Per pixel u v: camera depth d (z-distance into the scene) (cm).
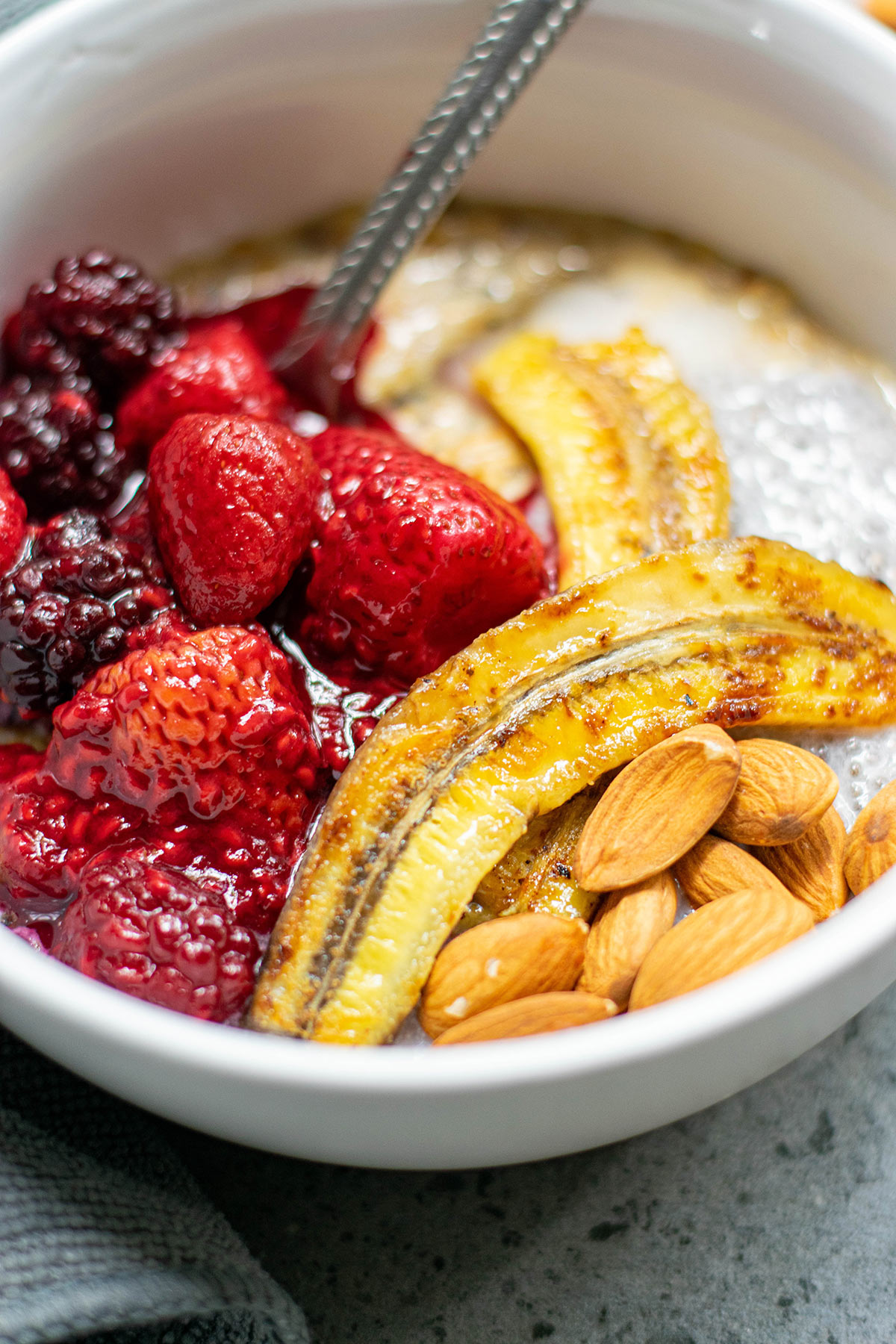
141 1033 22
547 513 29
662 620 26
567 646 26
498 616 28
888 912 23
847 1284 26
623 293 32
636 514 28
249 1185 26
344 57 30
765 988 22
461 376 31
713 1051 22
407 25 30
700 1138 26
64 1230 24
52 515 29
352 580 27
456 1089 22
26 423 28
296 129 31
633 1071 22
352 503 27
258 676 26
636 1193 26
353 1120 22
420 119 31
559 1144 24
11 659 27
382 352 31
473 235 32
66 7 29
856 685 27
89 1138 25
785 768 25
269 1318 25
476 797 25
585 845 25
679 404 30
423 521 26
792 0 29
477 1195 26
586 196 32
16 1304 23
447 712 26
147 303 29
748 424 30
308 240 32
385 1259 26
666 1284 26
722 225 31
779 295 32
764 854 26
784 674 27
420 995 25
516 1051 22
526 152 31
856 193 30
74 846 26
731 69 29
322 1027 25
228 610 27
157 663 25
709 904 25
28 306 29
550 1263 26
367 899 25
